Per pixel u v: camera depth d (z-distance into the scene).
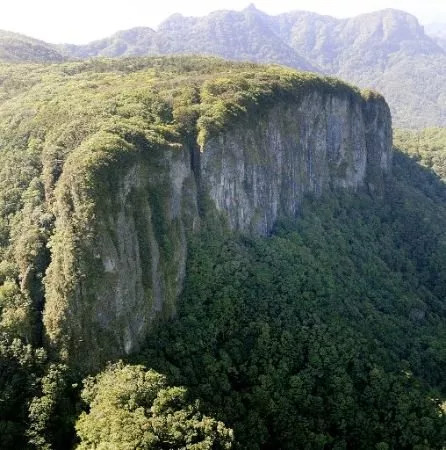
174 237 80.75
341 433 72.50
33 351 66.88
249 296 85.25
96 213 67.69
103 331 68.12
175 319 78.25
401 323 96.31
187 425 59.97
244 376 73.81
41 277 72.25
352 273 106.88
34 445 60.25
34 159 86.50
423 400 76.81
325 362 78.31
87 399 63.16
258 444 66.88
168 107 95.25
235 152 97.56
